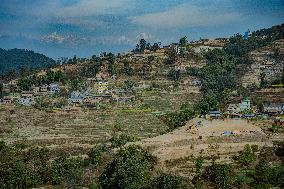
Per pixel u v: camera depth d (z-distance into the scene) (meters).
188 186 110.56
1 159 137.62
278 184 112.94
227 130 144.25
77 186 120.94
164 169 122.12
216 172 115.12
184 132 147.38
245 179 115.19
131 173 113.25
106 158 135.88
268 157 125.94
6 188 120.31
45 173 125.44
